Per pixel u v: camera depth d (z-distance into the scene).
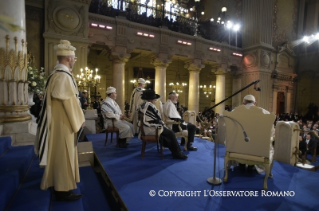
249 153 2.91
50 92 2.10
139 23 12.42
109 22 11.39
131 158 4.15
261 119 2.81
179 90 16.38
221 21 16.97
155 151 4.71
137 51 13.06
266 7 16.52
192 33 14.69
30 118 3.99
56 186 2.15
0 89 3.61
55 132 2.15
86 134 6.72
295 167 3.78
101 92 16.22
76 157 2.34
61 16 9.41
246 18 17.17
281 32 18.64
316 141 7.00
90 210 2.52
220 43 15.61
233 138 3.03
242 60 17.30
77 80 8.52
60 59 2.26
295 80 19.62
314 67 18.83
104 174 3.68
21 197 2.13
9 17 3.66
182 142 5.44
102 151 4.62
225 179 3.07
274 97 17.69
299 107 20.70
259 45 16.12
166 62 13.39
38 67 9.38
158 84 13.47
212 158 4.24
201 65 14.80
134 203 2.43
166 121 4.85
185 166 3.73
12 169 2.40
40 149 2.10
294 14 19.70
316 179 3.20
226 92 19.84
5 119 3.58
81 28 10.01
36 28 9.36
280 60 18.36
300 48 19.78
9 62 3.65
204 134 7.35
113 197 3.04
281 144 4.19
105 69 16.38
